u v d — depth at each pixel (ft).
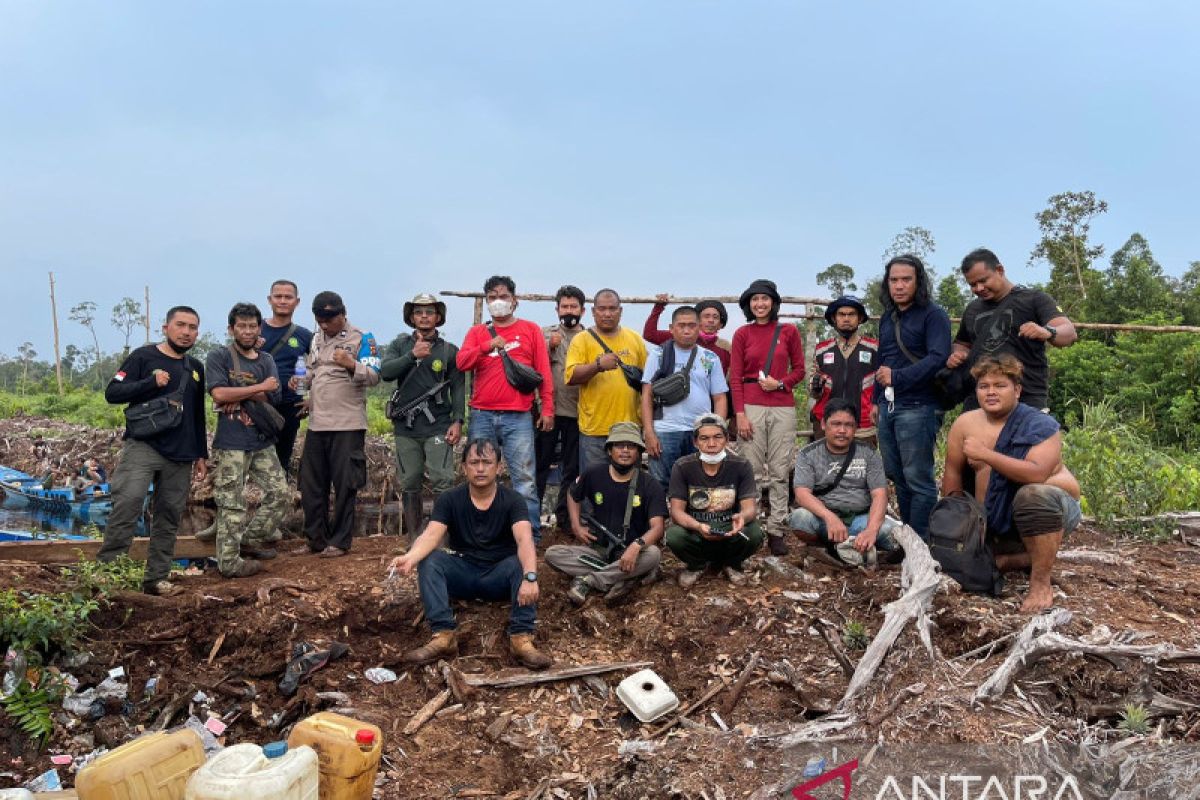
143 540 21.67
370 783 11.08
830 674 14.61
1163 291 77.41
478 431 20.34
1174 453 39.96
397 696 15.61
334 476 21.29
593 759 13.55
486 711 14.97
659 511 18.12
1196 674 12.53
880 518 17.71
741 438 20.54
